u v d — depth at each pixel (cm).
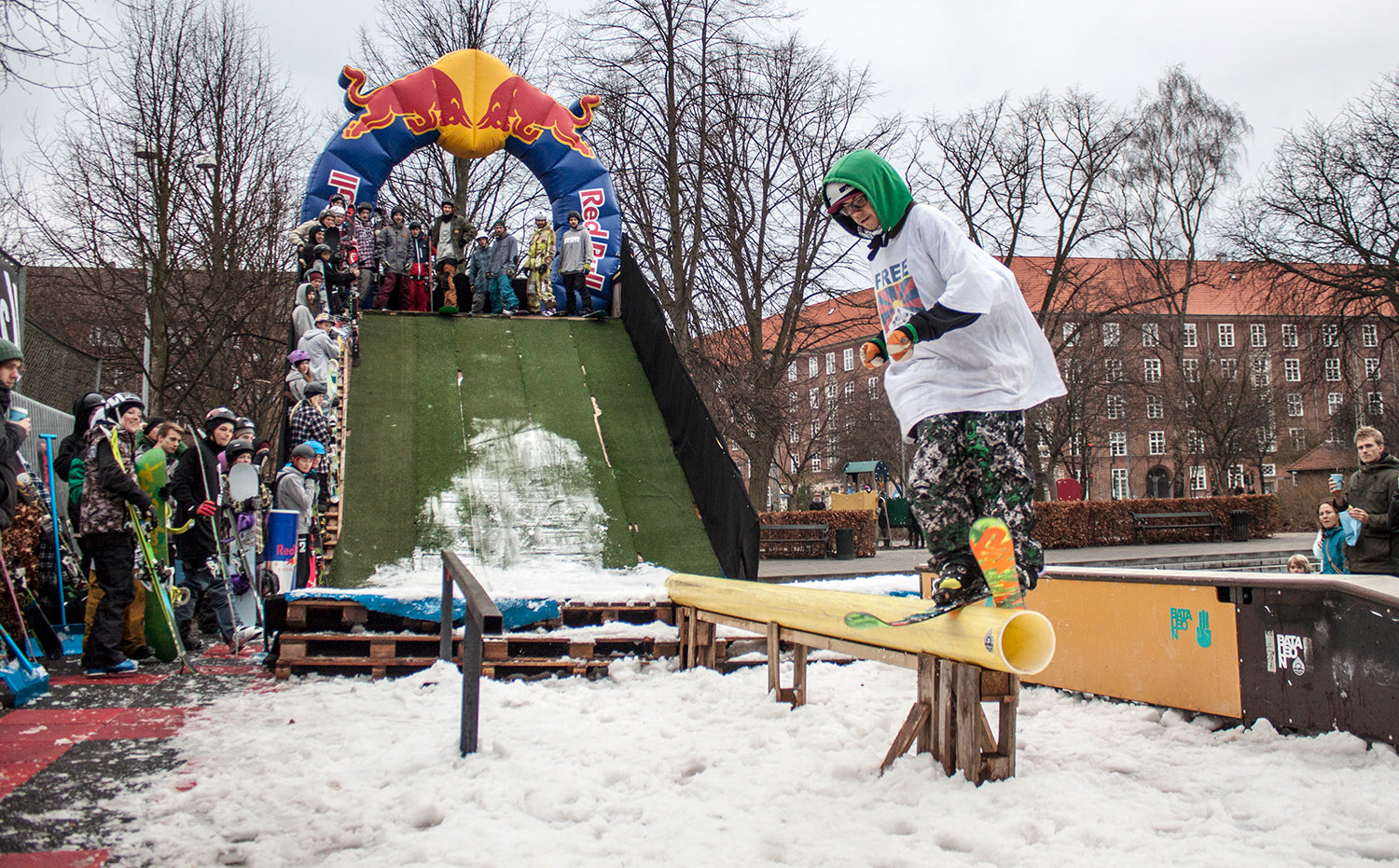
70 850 305
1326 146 2703
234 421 852
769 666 523
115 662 640
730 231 2592
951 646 345
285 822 333
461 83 1381
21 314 1098
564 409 1088
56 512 828
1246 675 459
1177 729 466
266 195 2247
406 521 871
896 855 286
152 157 1923
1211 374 3712
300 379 991
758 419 2628
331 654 633
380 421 1009
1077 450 4331
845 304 2823
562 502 933
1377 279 2702
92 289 2092
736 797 355
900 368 371
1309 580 428
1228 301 6278
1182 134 3684
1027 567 350
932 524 357
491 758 409
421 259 1429
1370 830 304
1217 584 473
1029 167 3166
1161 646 505
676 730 464
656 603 686
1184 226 3725
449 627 534
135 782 382
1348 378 2905
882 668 644
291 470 795
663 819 332
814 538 2398
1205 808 332
